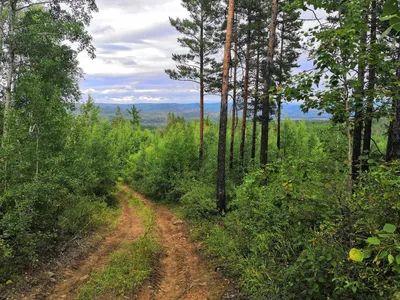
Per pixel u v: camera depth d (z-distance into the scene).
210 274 6.55
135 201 17.45
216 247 7.56
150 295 5.75
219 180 11.01
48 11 11.45
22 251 6.40
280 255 4.90
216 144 19.16
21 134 7.07
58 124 8.52
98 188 15.41
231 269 6.35
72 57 13.41
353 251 1.58
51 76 12.50
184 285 6.22
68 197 8.69
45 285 5.95
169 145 17.75
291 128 21.47
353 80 3.46
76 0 10.84
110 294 5.64
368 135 7.65
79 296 5.52
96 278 6.32
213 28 16.53
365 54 3.33
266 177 3.64
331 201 3.47
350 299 3.02
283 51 17.34
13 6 10.60
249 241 6.45
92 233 9.82
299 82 3.70
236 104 18.66
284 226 5.34
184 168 17.19
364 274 2.50
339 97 3.60
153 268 7.09
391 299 2.24
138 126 47.88
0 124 7.57
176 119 44.53
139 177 24.23
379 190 2.64
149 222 12.05
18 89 10.00
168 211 14.83
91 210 11.00
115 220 12.20
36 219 7.25
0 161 6.58
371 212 2.60
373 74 4.14
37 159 7.62
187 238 9.72
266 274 4.44
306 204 3.81
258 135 22.84
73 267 7.07
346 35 3.23
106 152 16.02
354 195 3.07
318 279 3.23
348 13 3.33
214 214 11.16
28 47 11.30
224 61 10.52
